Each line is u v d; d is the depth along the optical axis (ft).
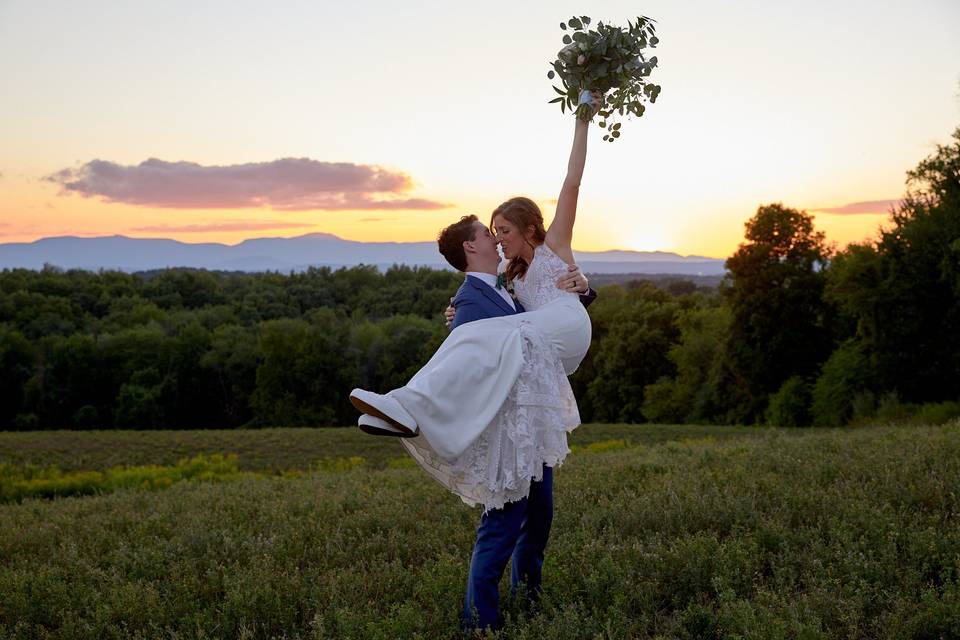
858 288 126.82
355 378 271.90
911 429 38.52
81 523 24.79
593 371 266.16
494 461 11.69
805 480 21.21
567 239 13.11
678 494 20.35
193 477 72.74
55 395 284.41
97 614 13.41
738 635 10.52
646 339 237.45
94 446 111.75
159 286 405.59
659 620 12.51
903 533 14.62
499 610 12.83
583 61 12.65
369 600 14.08
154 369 283.79
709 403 187.42
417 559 17.08
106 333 308.60
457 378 11.62
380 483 32.37
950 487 18.06
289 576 15.69
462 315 12.67
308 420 267.59
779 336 161.79
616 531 17.34
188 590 15.17
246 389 290.97
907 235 121.29
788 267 161.27
